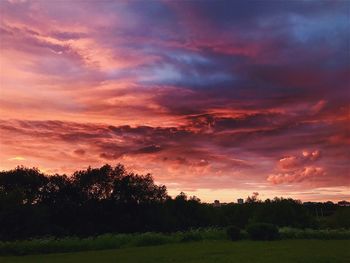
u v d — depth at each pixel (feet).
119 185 323.37
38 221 260.83
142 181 329.72
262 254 145.48
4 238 243.81
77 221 301.84
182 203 366.22
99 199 321.52
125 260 134.41
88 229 294.87
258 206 382.01
